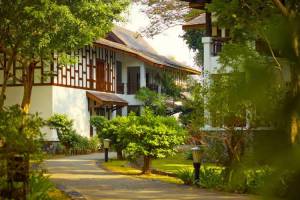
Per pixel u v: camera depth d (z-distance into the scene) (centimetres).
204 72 1458
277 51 126
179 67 4434
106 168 1908
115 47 3631
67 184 1368
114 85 3878
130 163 2062
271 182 111
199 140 1438
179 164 1978
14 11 1891
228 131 1196
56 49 2098
